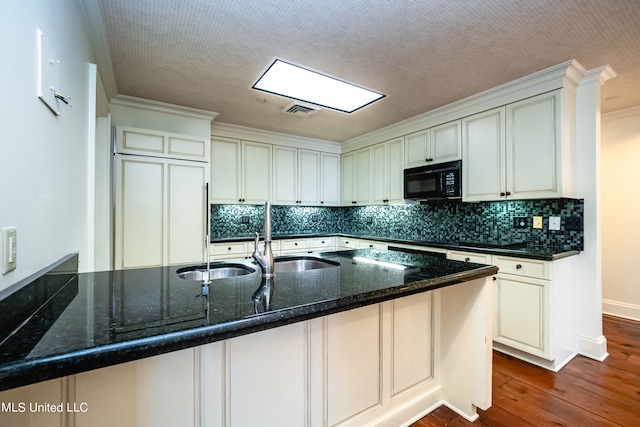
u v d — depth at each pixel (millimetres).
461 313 1691
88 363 594
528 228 2764
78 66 1479
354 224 4863
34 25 894
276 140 4160
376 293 1072
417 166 3461
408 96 2818
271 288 1103
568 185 2340
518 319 2307
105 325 729
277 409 1208
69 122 1304
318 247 4301
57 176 1127
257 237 1373
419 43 1946
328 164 4664
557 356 2193
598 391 1904
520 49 2014
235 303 917
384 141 3936
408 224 3955
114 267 2574
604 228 3326
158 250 2756
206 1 1561
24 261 820
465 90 2680
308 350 1290
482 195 2801
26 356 563
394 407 1597
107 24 1730
